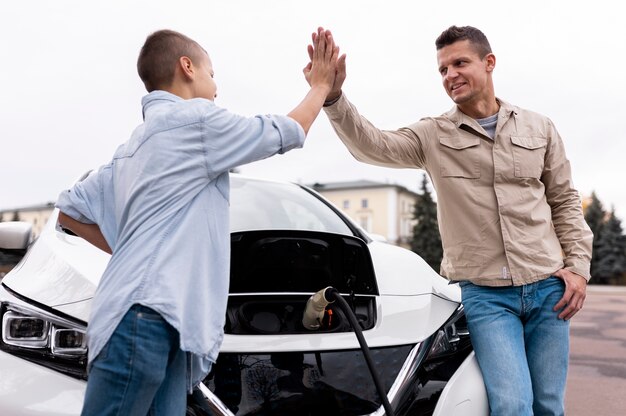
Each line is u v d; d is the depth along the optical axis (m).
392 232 62.91
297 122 1.47
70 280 1.72
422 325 1.91
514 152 2.06
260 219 2.53
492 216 2.03
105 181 1.44
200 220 1.29
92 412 1.19
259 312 1.79
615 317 9.26
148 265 1.21
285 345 1.68
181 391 1.33
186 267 1.24
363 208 64.56
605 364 5.08
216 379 1.59
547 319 2.02
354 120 1.97
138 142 1.33
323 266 2.00
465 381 1.85
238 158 1.33
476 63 2.11
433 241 41.62
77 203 1.44
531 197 2.07
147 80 1.48
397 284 2.12
